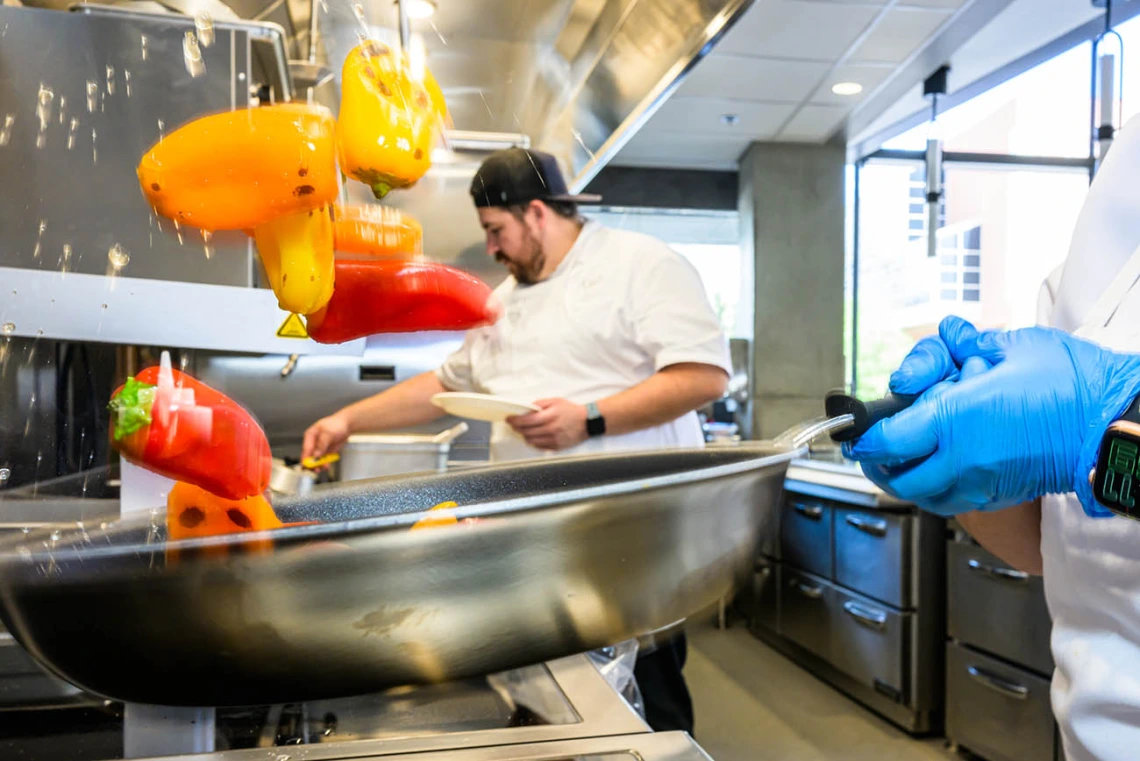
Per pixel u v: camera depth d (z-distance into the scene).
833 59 3.05
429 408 1.35
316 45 0.53
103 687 0.32
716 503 0.36
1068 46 2.87
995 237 3.63
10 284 0.48
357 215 0.36
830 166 4.12
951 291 3.87
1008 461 0.44
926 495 0.46
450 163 0.66
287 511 0.49
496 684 0.47
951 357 0.51
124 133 0.49
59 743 0.40
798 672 2.53
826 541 2.38
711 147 4.12
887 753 1.94
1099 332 0.55
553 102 0.89
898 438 0.43
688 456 0.53
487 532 0.29
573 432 1.17
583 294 1.29
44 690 0.43
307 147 0.28
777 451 0.42
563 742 0.39
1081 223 0.64
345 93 0.29
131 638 0.29
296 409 1.56
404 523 0.28
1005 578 1.74
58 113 0.48
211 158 0.27
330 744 0.39
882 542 2.09
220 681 0.31
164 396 0.30
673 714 1.22
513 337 1.32
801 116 3.69
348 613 0.29
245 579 0.27
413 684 0.34
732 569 0.39
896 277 4.18
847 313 4.28
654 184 4.41
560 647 0.35
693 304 1.28
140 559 0.27
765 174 4.10
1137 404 0.41
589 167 1.26
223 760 0.37
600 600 0.34
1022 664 1.70
